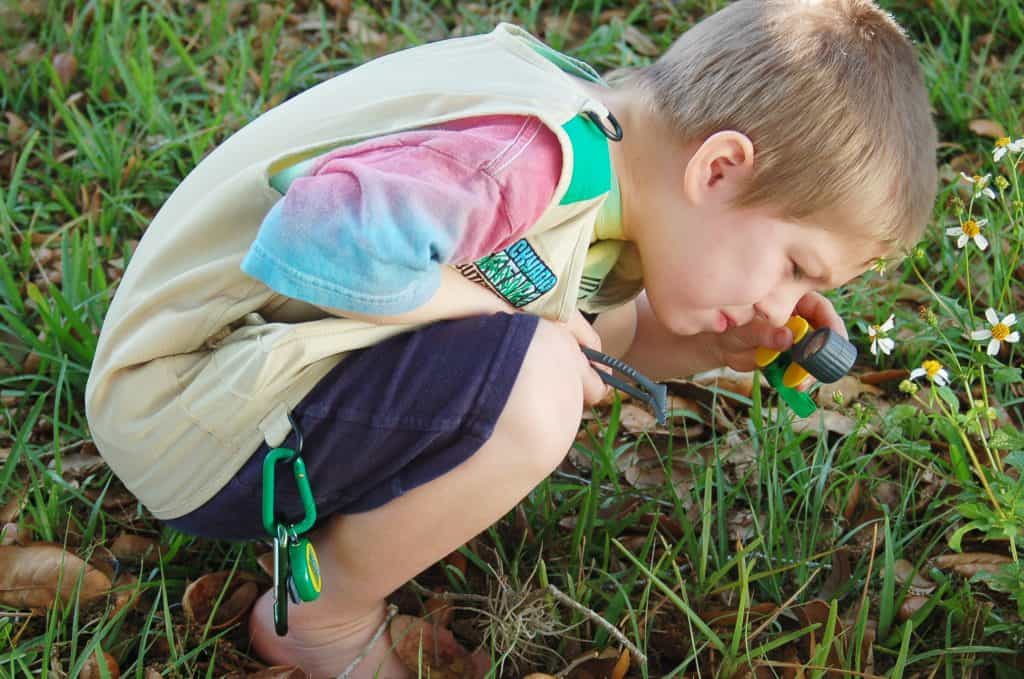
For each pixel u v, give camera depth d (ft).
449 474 5.23
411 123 5.23
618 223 5.75
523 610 5.82
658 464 7.24
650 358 7.13
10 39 10.46
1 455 7.06
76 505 6.80
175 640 6.00
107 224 8.69
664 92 5.66
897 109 5.51
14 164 9.32
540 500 6.66
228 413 5.27
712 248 5.58
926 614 5.99
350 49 10.79
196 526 5.77
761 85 5.38
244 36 10.91
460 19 11.23
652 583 6.25
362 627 5.82
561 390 5.27
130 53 10.29
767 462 6.72
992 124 9.44
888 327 6.44
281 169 5.26
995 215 8.51
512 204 5.04
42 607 6.06
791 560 6.36
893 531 6.64
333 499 5.41
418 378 5.19
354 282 4.84
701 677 5.88
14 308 7.91
